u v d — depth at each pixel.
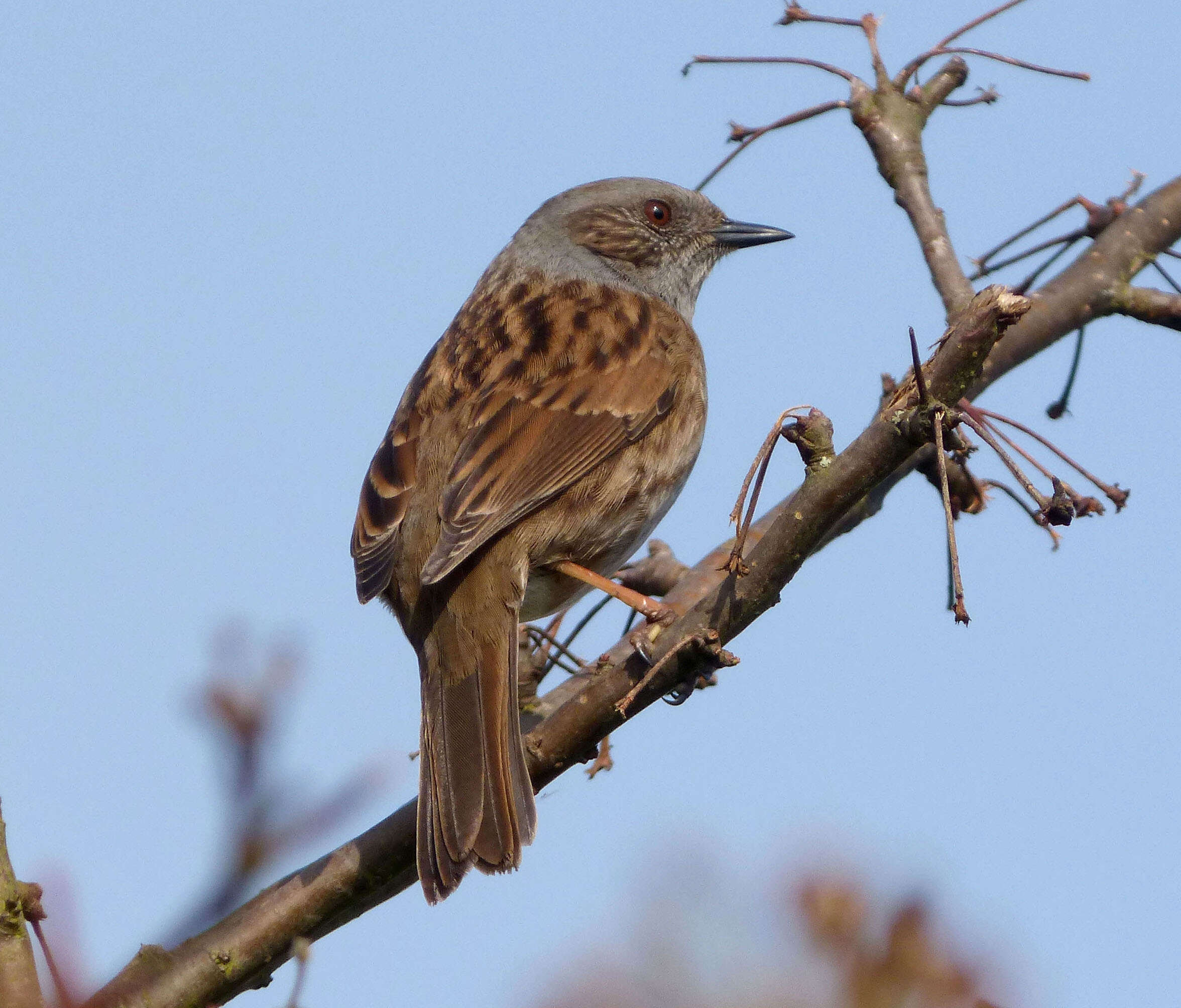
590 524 9.41
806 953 4.32
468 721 8.31
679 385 10.11
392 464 9.36
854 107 10.79
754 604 7.14
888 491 10.02
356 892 7.79
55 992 4.88
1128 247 10.43
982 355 6.52
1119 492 8.21
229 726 4.86
